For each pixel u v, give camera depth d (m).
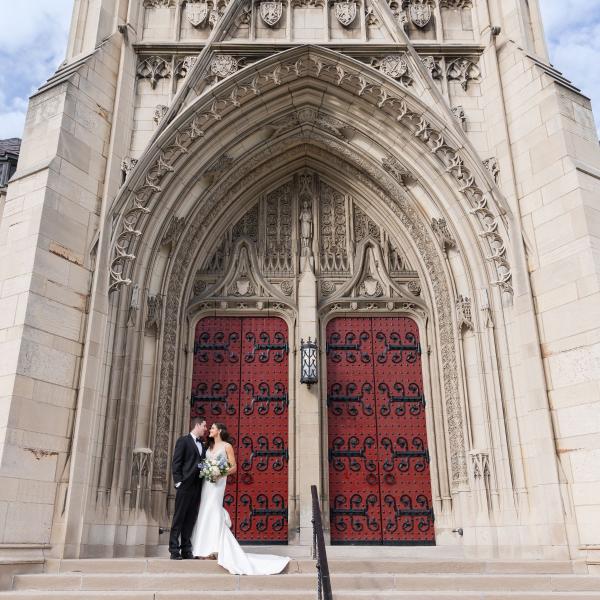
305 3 14.05
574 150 11.61
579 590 8.34
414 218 13.59
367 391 13.45
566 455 10.26
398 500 12.64
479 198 12.48
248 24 13.83
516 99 12.79
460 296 12.58
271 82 13.26
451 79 13.61
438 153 12.91
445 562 8.89
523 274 11.59
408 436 13.09
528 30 13.39
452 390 12.32
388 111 13.30
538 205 11.79
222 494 9.00
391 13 13.61
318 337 13.58
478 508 11.02
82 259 11.14
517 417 11.14
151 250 12.22
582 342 10.44
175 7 13.99
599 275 10.48
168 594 7.44
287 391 13.34
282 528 12.41
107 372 10.97
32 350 9.85
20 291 10.10
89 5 13.60
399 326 13.95
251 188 14.53
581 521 9.84
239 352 13.63
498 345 11.68
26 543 9.09
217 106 12.95
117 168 12.15
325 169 14.80
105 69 12.62
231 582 7.98
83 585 8.05
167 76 13.34
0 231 10.93
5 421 9.24
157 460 11.52
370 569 8.65
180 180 12.80
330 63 13.19
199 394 13.25
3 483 8.97
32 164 11.27
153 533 10.89
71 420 10.24
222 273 14.05
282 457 12.87
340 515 12.54
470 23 14.23
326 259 14.39
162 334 12.17
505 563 9.05
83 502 9.87
